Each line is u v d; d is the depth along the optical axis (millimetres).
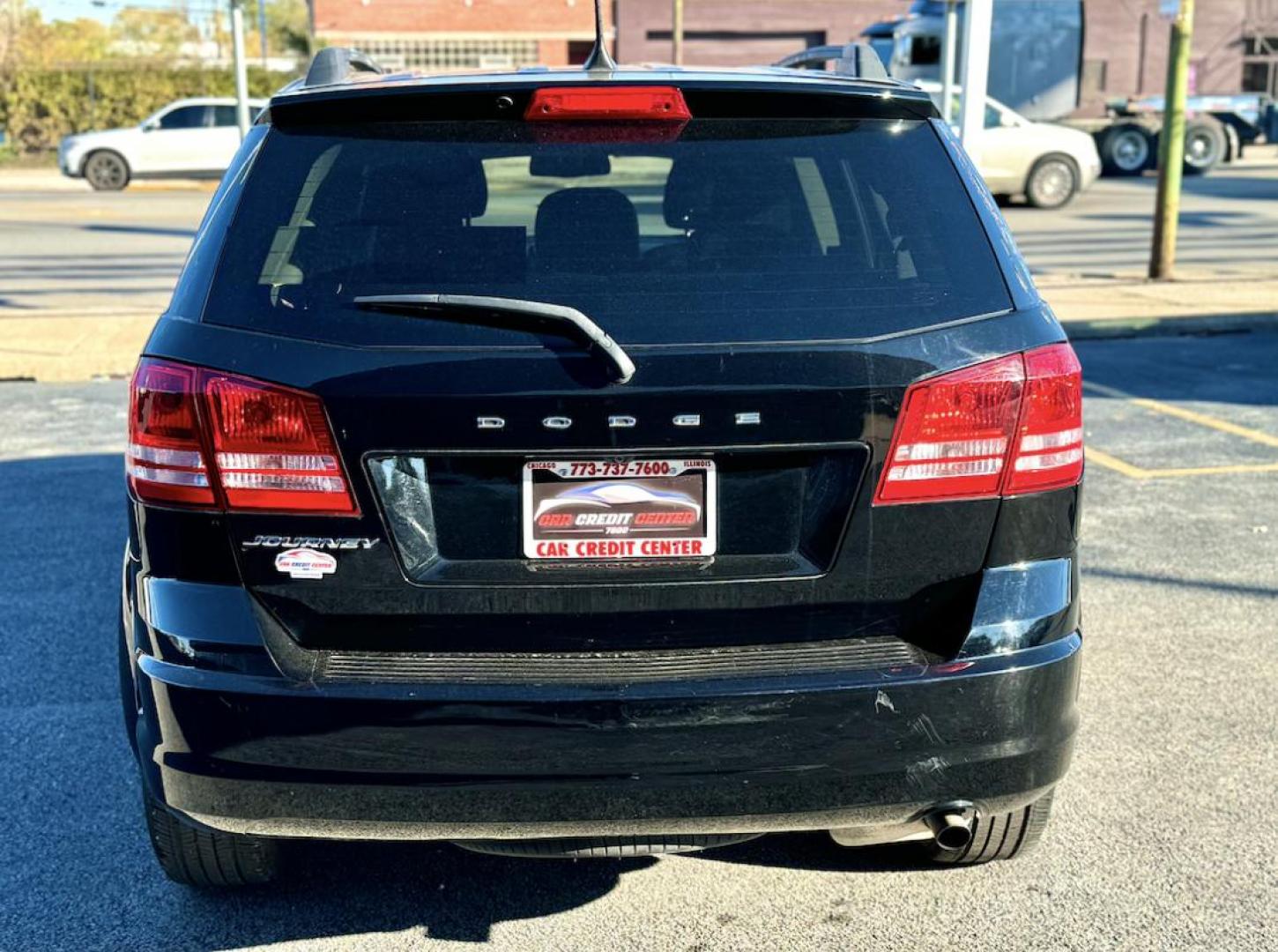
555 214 2670
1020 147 20375
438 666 2539
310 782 2516
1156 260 12945
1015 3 25031
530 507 2529
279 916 3137
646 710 2488
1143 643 4719
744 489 2545
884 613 2605
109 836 3510
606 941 3023
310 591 2551
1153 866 3295
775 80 2797
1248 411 8281
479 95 2703
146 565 2627
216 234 2684
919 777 2564
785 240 2641
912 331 2561
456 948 2996
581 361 2482
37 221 19594
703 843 2658
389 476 2514
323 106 2746
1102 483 6746
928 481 2562
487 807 2518
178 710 2541
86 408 8641
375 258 2607
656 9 37531
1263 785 3701
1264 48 32812
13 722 4180
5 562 5668
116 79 33688
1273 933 3014
